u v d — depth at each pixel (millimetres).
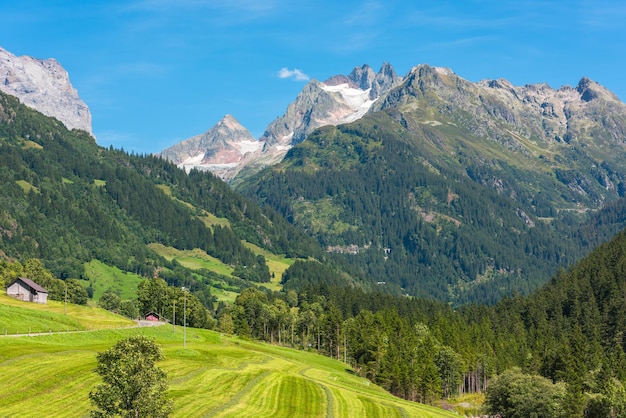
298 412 117188
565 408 151375
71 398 103000
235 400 118062
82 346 149125
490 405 175875
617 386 156625
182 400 111500
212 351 171250
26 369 114125
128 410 79875
